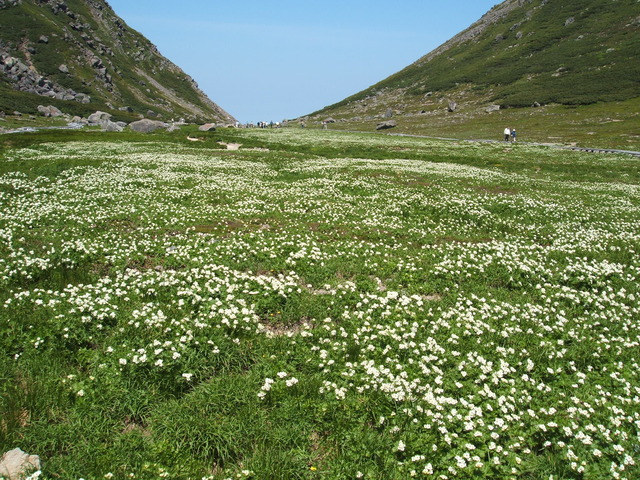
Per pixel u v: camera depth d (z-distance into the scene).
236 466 6.29
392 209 22.06
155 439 6.57
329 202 22.69
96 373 7.61
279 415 7.02
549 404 7.83
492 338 9.87
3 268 12.01
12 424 6.46
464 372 8.33
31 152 39.00
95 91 175.62
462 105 126.25
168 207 20.44
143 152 42.47
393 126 101.44
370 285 12.27
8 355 8.06
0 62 159.25
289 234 17.05
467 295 12.23
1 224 16.67
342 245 15.87
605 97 99.06
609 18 151.12
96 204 20.34
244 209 20.73
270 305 10.66
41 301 9.77
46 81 162.25
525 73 136.00
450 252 15.55
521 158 49.19
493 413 7.45
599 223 21.27
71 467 5.95
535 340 9.85
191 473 6.04
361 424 6.98
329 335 9.52
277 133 79.44
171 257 13.74
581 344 9.91
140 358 7.64
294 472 6.19
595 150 55.81
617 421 7.29
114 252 13.88
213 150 46.88
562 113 95.69
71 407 7.00
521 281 13.52
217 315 9.50
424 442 6.68
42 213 18.30
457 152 53.91
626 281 13.80
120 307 9.98
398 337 9.30
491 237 18.83
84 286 10.86
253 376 7.86
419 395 7.73
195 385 7.80
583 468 6.36
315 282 12.54
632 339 10.43
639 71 107.81
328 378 8.06
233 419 6.84
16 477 5.62
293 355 8.66
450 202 23.38
